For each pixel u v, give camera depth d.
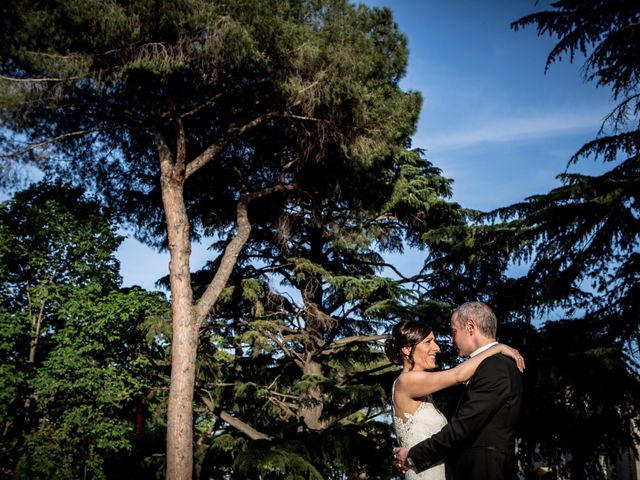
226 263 14.53
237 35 11.84
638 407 11.56
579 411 11.43
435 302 15.70
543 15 13.91
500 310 13.80
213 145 14.38
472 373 3.45
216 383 16.70
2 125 12.64
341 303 19.05
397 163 19.67
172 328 13.77
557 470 12.41
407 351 3.93
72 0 11.39
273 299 17.67
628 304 12.81
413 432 3.74
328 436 14.41
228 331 17.52
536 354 12.72
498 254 14.95
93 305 13.38
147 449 16.80
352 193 17.06
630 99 13.62
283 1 13.31
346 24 14.30
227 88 14.35
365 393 14.77
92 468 13.43
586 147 13.98
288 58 13.06
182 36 12.09
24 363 13.18
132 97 14.34
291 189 17.31
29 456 12.66
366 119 14.16
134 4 11.70
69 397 13.49
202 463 15.23
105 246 14.41
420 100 15.40
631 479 17.59
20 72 12.95
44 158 14.11
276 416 17.77
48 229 13.70
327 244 19.80
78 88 12.99
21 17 11.61
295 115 14.53
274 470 14.45
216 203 17.88
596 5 13.52
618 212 12.48
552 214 12.52
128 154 16.70
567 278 13.06
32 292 13.59
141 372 14.84
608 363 11.18
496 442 3.23
